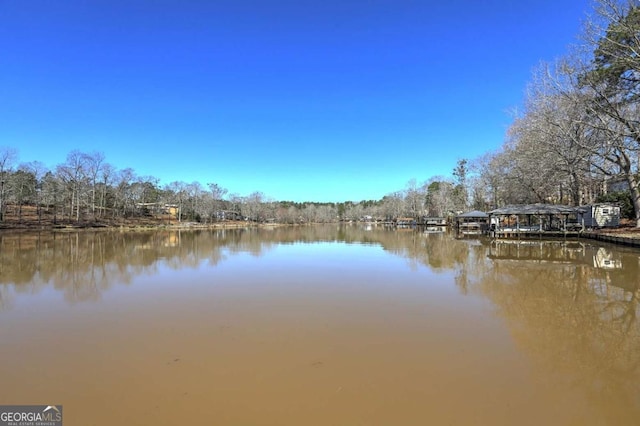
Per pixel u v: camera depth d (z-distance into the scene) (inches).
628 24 816.3
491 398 189.5
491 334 290.7
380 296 428.1
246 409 179.0
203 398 190.4
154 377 215.3
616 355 246.8
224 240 1427.2
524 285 481.7
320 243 1270.9
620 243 906.7
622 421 169.6
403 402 185.2
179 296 432.8
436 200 3494.1
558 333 291.6
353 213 5620.1
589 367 227.9
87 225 2185.0
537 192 1462.8
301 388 200.7
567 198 1861.5
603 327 306.7
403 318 337.1
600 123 997.2
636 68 826.2
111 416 173.8
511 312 355.3
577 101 984.3
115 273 604.4
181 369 226.7
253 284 505.4
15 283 516.1
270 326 314.7
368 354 249.3
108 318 341.7
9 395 195.3
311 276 569.3
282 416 172.7
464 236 1569.9
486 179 2155.5
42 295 440.5
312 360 239.6
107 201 2839.6
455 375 216.5
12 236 1480.1
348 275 577.6
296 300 410.0
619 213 1242.0
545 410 178.4
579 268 609.3
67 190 2300.7
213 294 443.5
